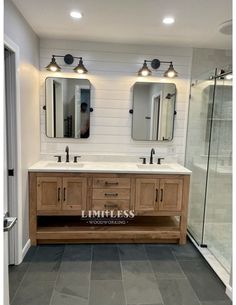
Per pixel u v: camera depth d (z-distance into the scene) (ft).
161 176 9.02
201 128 10.23
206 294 6.62
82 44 9.94
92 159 10.57
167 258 8.34
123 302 6.22
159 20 7.75
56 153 10.44
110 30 8.71
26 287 6.66
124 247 9.00
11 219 3.88
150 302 6.26
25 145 8.20
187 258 8.38
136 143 10.69
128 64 10.21
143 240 9.34
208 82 9.89
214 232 9.55
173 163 10.78
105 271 7.48
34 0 6.62
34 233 8.80
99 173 8.84
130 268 7.68
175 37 9.21
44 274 7.23
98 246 9.00
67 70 10.05
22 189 7.94
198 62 10.41
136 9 7.03
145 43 9.95
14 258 7.63
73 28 8.62
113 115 10.46
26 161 8.37
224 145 9.79
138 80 10.35
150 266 7.83
